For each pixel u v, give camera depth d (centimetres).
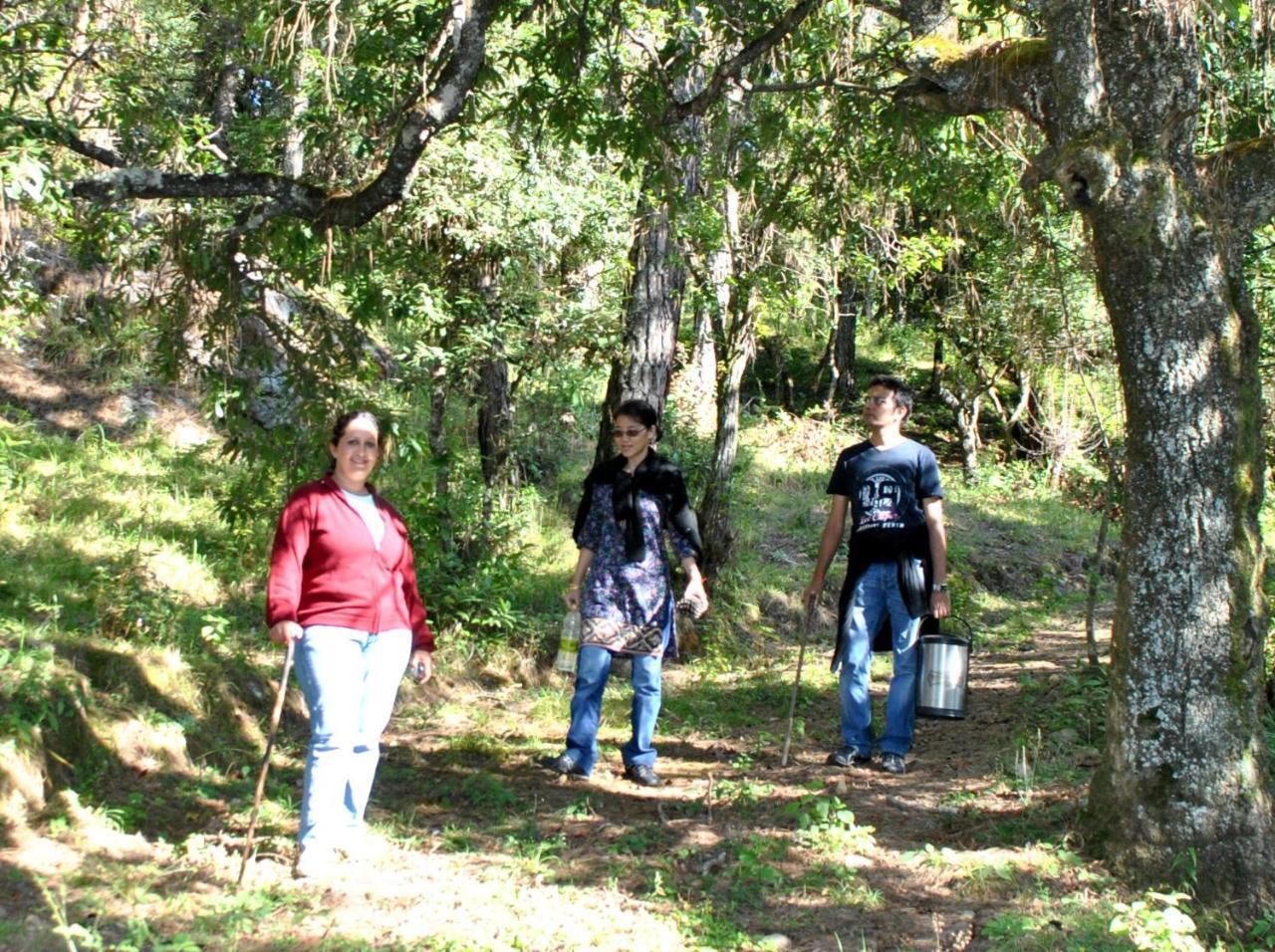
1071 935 440
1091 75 492
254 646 782
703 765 726
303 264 678
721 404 1255
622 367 1079
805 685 998
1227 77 680
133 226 651
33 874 432
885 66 698
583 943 423
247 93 1340
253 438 682
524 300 999
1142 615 500
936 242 1141
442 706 838
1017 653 1220
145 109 684
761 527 1538
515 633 981
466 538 1027
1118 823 504
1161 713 494
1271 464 1095
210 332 661
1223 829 486
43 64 666
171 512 972
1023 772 657
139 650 667
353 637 489
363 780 505
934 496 706
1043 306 1061
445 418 1214
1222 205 516
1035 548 1764
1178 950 414
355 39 692
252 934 408
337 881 469
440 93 605
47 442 1048
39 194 507
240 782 607
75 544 821
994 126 768
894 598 707
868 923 464
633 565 668
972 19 664
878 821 595
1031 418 2308
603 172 1037
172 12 958
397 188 615
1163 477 494
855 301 2172
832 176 796
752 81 774
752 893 492
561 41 713
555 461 1400
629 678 1018
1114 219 488
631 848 545
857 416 2542
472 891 473
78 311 1199
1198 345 490
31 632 613
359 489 505
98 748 568
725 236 1101
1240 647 491
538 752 720
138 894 425
